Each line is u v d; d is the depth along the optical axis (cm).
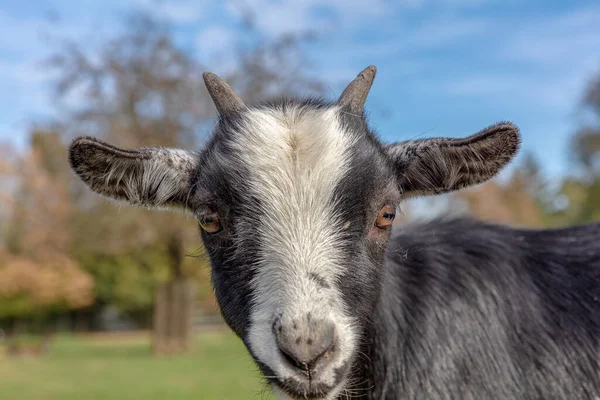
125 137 322
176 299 338
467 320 52
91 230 329
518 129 49
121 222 318
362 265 45
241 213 46
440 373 51
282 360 42
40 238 443
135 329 654
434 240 56
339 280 44
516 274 54
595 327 53
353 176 46
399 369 52
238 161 47
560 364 51
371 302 46
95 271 570
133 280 579
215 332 473
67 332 627
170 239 337
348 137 47
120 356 316
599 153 606
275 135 47
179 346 334
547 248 56
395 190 48
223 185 47
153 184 52
